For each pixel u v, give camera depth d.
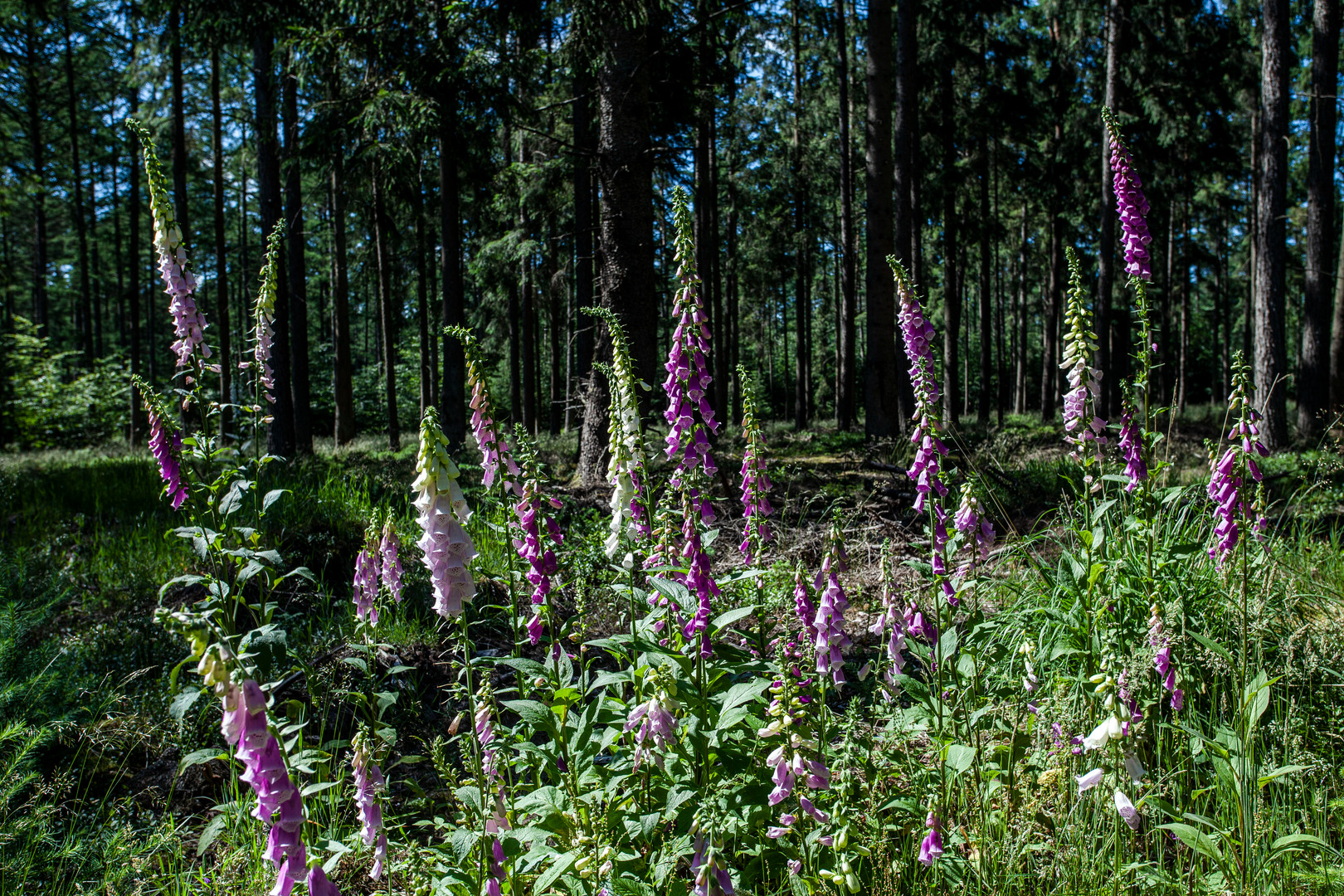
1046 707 3.25
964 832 2.99
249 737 1.74
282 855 1.83
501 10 10.09
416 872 2.50
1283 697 3.43
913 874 2.81
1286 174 12.38
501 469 2.98
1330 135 12.94
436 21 10.56
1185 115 21.12
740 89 21.75
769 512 4.03
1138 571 3.70
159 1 11.94
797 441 15.61
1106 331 16.70
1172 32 19.98
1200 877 2.71
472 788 2.55
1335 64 12.93
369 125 10.62
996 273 34.66
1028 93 21.80
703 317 3.30
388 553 3.84
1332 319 14.44
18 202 26.34
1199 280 32.19
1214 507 4.55
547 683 3.03
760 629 3.74
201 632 1.76
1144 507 3.64
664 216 13.63
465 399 14.98
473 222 17.31
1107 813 3.00
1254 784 2.88
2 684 3.98
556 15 10.43
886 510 8.30
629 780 2.87
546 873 2.34
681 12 11.40
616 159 10.03
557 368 23.17
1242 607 3.24
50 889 3.08
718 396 21.64
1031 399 43.66
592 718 2.81
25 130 24.38
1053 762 3.23
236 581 3.14
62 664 4.51
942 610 3.37
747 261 26.84
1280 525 6.06
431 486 2.35
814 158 25.02
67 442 20.73
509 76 10.97
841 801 2.41
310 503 7.46
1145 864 2.66
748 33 20.44
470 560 2.39
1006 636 4.19
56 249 36.72
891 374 13.83
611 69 10.02
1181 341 28.91
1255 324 12.57
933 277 31.23
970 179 20.81
